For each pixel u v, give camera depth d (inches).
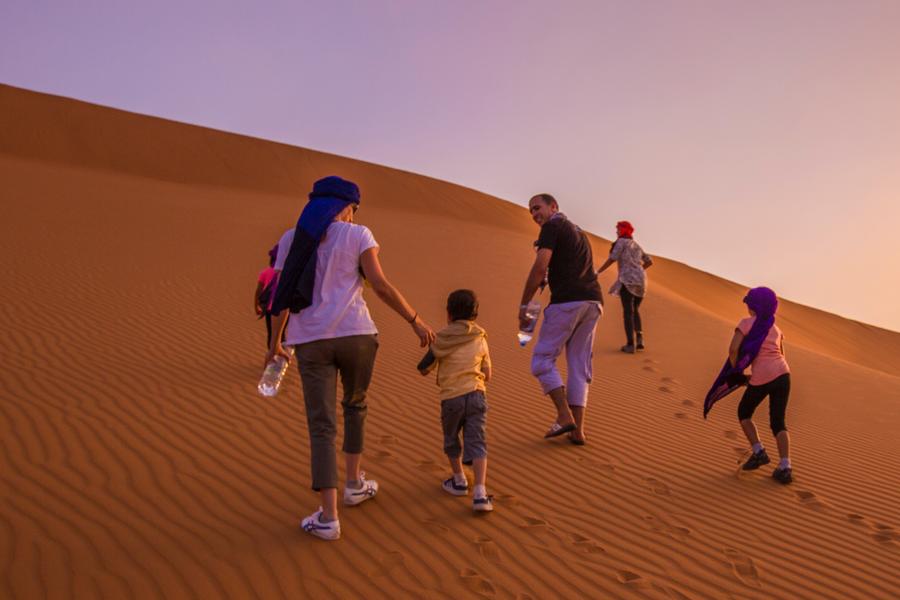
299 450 217.0
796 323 1734.7
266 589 133.8
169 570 137.9
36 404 240.1
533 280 236.7
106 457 197.5
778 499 205.3
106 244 670.5
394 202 1903.3
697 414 299.6
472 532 166.2
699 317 616.7
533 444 242.2
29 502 163.6
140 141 1838.1
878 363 1644.9
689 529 179.5
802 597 147.9
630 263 429.7
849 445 270.5
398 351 387.5
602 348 444.5
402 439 236.5
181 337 377.4
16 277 485.7
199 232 828.6
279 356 163.9
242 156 1935.3
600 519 181.8
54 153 1659.7
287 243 164.2
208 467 196.2
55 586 129.0
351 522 165.9
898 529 188.9
